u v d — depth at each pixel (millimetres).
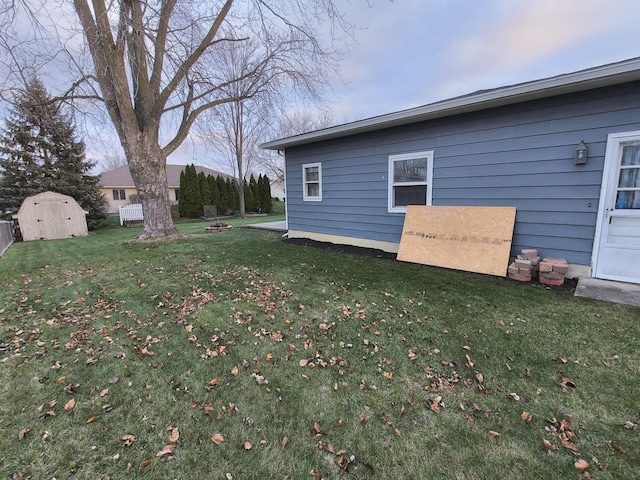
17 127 12375
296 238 8547
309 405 1964
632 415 1799
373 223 6590
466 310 3285
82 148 13781
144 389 2137
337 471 1516
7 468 1548
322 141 7375
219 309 3461
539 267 4125
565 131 4086
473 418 1820
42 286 4469
